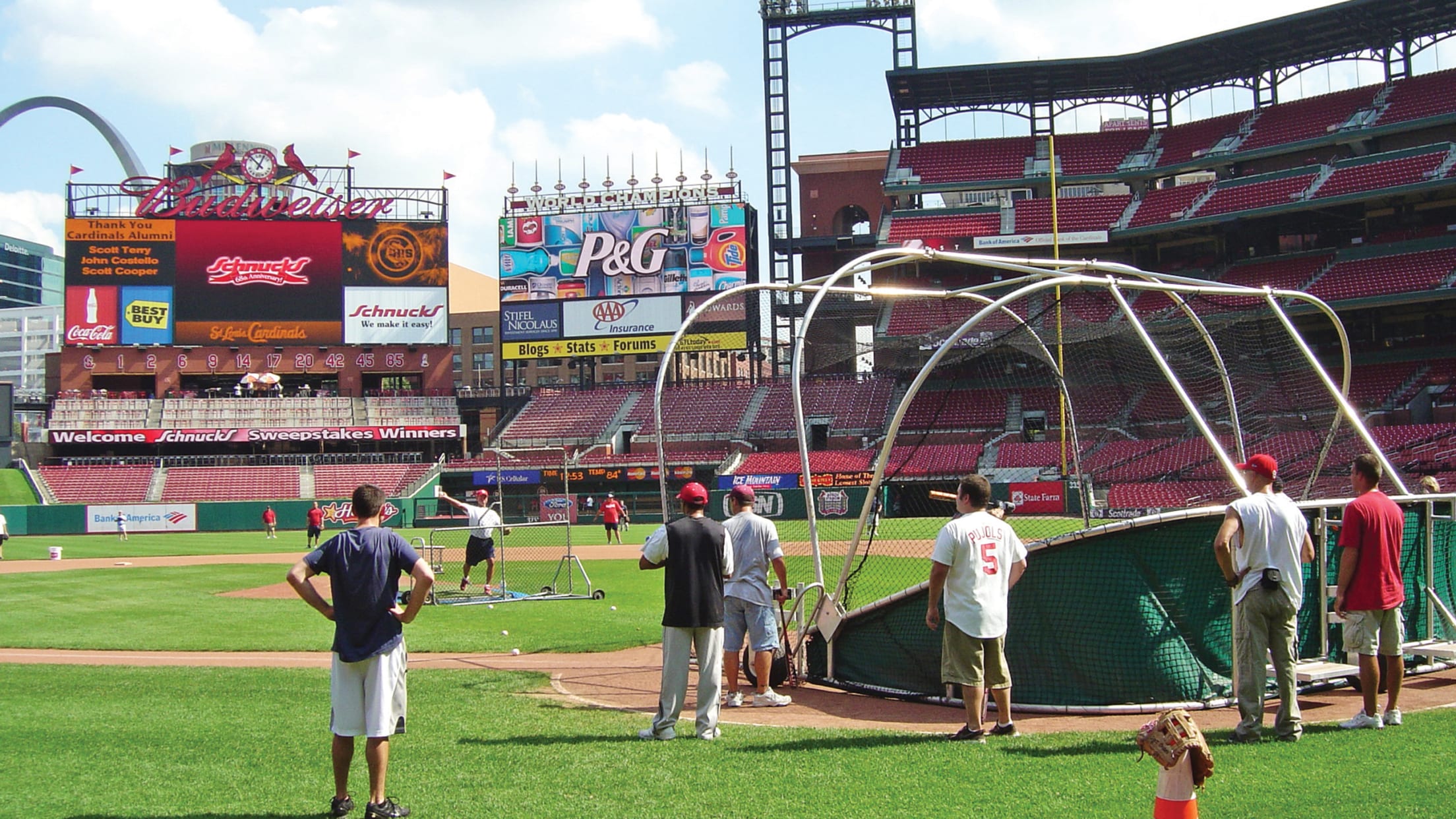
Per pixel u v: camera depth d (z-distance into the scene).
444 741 8.70
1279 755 7.61
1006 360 43.50
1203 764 5.62
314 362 59.72
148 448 60.50
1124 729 8.65
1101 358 28.31
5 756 8.28
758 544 10.38
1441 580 11.13
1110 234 55.03
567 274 58.72
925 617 10.45
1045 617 9.72
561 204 59.56
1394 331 48.88
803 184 67.19
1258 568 8.11
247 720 9.69
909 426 53.09
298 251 59.56
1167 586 9.48
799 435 11.73
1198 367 28.06
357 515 6.89
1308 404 30.34
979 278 57.03
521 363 86.19
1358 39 52.97
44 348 154.38
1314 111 54.41
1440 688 10.17
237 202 59.38
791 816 6.46
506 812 6.67
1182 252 56.97
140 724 9.50
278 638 16.08
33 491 55.78
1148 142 59.31
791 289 12.60
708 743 8.47
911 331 54.09
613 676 12.36
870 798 6.80
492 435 62.06
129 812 6.78
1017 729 8.73
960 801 6.68
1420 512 10.86
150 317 58.22
